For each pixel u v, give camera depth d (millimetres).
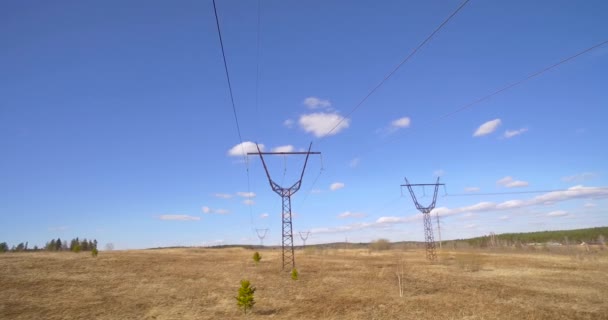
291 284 42688
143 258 79375
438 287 39500
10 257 67250
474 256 70625
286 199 54969
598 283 42406
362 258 92625
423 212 77125
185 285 41188
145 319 24609
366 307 28328
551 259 80625
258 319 24547
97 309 27641
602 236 144250
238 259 87250
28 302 29875
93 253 77688
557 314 25422
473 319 24000
